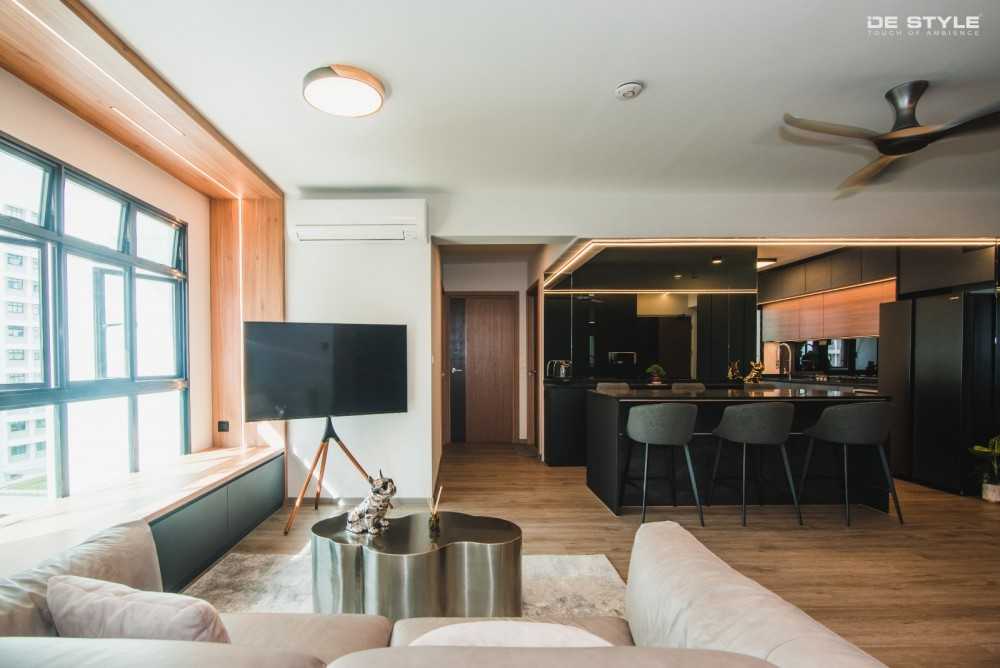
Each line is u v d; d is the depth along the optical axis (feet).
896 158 8.32
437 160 11.10
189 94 8.10
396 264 13.32
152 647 2.44
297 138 9.87
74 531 6.70
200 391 12.26
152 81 7.35
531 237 13.75
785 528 11.35
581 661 2.15
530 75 7.60
